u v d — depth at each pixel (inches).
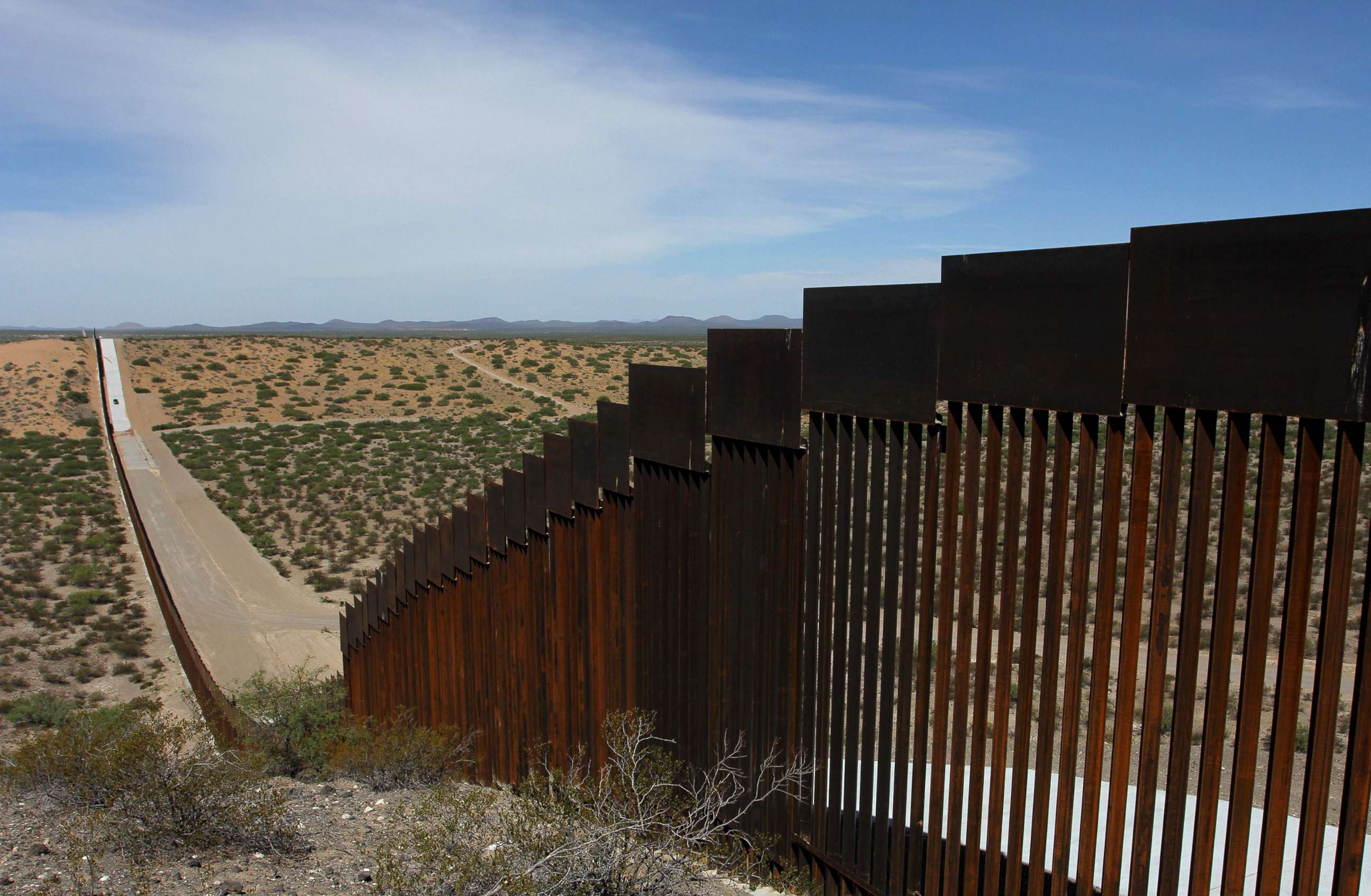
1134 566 153.9
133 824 256.1
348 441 1925.4
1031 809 283.7
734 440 245.0
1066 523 165.3
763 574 237.6
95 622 839.1
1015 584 174.2
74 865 222.4
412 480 1535.4
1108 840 157.9
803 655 227.3
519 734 360.8
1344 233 123.0
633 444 283.3
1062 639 585.6
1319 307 126.3
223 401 2475.4
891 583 198.1
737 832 250.8
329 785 343.0
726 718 255.6
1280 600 603.8
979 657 181.0
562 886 195.0
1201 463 142.7
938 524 193.5
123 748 263.7
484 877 197.0
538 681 346.9
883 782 204.4
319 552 1103.6
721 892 224.2
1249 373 134.6
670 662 277.4
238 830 261.6
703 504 257.3
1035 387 164.6
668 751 278.8
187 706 625.3
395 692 500.1
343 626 595.5
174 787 255.8
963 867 190.9
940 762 189.2
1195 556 145.0
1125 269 149.5
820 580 221.0
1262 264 132.0
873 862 207.5
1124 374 150.4
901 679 197.3
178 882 226.1
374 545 1147.3
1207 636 565.0
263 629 831.1
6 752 329.4
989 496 176.4
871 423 200.2
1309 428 131.8
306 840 267.9
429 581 440.1
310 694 497.4
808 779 229.1
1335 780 385.1
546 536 337.1
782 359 222.8
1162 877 152.1
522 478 348.2
